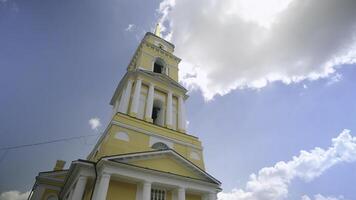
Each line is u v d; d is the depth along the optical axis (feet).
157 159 67.05
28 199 89.86
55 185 92.07
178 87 101.65
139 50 116.67
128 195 59.41
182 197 62.39
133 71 95.71
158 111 95.66
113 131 68.90
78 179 57.21
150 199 60.29
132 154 62.03
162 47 126.82
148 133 75.20
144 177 60.39
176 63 119.55
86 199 57.52
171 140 78.84
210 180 70.23
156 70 113.80
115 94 103.65
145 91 92.84
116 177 58.70
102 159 57.11
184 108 97.76
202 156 82.33
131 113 80.02
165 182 62.59
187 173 68.90
